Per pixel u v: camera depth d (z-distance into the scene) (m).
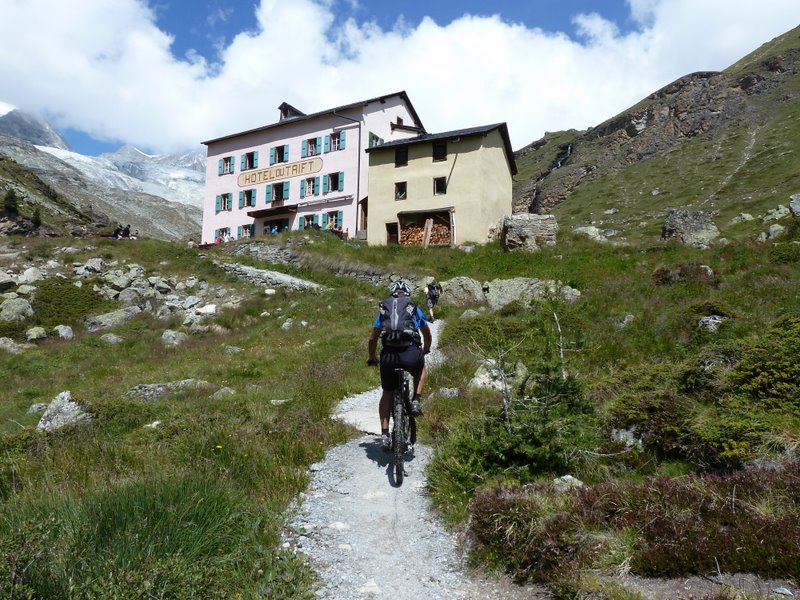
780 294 12.34
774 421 5.14
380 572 4.06
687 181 89.06
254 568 3.94
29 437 7.30
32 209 77.81
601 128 134.12
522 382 6.00
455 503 4.98
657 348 10.23
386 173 36.50
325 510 5.09
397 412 5.73
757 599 3.14
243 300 25.25
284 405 8.66
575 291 17.70
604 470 5.31
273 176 44.91
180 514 4.23
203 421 7.27
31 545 3.15
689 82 123.69
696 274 16.47
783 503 3.97
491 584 3.89
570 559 3.80
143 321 23.28
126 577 3.13
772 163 81.62
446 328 14.09
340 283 28.02
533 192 127.06
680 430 5.43
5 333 21.47
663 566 3.56
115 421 8.29
